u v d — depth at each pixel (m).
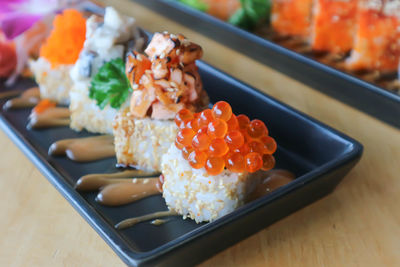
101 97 0.30
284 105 0.29
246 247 0.24
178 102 0.27
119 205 0.26
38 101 0.35
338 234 0.25
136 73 0.27
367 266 0.23
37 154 0.28
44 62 0.34
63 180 0.25
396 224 0.25
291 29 0.41
